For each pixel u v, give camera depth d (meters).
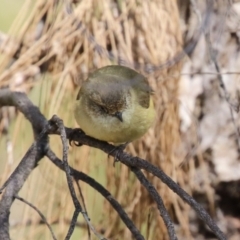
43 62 3.63
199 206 3.51
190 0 3.64
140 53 3.62
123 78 3.62
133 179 3.62
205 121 3.67
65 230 3.61
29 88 3.65
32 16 3.64
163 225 3.62
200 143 3.66
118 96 3.61
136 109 3.61
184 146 3.64
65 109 3.63
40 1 3.64
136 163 3.54
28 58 3.64
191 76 3.66
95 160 3.62
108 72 3.62
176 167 3.63
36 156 3.56
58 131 3.56
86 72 3.63
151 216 3.62
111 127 3.61
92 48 3.62
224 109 3.67
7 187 3.54
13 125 3.66
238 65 3.66
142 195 3.62
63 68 3.63
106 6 3.62
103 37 3.62
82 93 3.62
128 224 3.53
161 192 3.62
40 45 3.63
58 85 3.62
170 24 3.63
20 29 3.64
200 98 3.67
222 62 3.67
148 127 3.62
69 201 3.61
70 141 3.62
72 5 3.64
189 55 3.66
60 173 3.61
